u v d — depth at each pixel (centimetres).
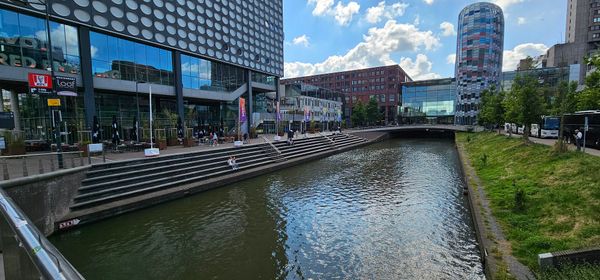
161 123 2925
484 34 7194
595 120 1700
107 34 2375
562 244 666
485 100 4881
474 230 1002
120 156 1772
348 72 9938
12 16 1862
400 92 9550
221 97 3588
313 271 785
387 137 6253
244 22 3931
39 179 923
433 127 6197
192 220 1155
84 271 787
